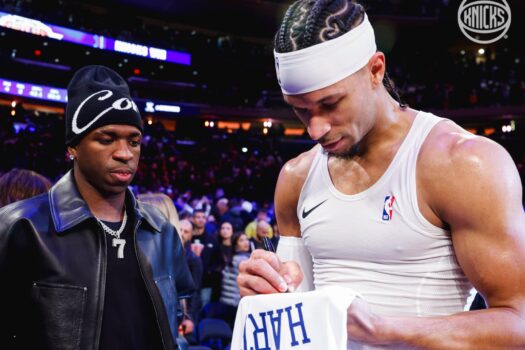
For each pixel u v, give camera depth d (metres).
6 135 14.05
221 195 11.36
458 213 0.96
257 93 22.73
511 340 0.87
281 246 1.32
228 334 3.87
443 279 1.02
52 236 1.40
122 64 20.41
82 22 19.09
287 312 0.92
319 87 0.96
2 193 1.92
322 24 0.97
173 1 20.61
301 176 1.25
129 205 1.57
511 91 18.31
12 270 1.34
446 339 0.89
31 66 18.09
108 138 1.42
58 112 19.03
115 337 1.40
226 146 19.34
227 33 23.73
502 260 0.91
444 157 0.99
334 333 0.85
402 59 23.45
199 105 21.42
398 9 22.34
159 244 1.61
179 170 15.56
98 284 1.40
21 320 1.35
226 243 5.01
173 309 1.57
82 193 1.51
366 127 1.04
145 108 20.50
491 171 0.95
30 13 17.41
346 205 1.09
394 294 1.04
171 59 20.91
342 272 1.11
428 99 19.50
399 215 1.03
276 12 21.89
